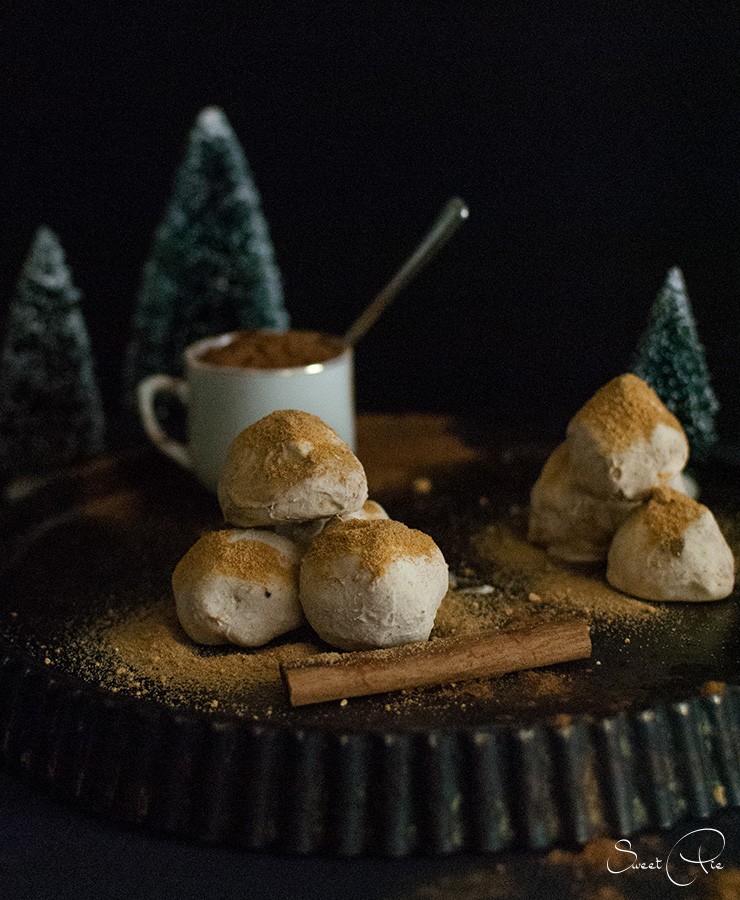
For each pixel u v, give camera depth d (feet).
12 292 2.72
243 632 1.58
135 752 1.50
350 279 2.78
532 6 2.54
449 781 1.47
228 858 1.48
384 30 2.59
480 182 2.68
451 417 2.21
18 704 1.58
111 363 2.82
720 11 2.48
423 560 1.56
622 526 1.71
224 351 1.97
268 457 1.60
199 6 2.58
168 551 1.82
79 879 1.46
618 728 1.49
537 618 1.64
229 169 2.27
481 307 2.78
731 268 2.58
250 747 1.47
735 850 1.49
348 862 1.48
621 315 2.71
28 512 1.91
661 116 2.56
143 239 2.73
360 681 1.51
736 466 1.95
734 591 1.70
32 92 2.60
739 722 1.53
